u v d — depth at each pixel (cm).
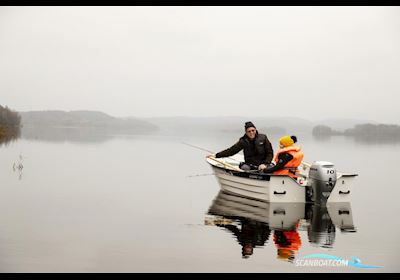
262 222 644
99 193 908
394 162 1845
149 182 1109
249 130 880
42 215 670
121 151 2361
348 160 1952
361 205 797
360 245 525
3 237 536
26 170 1280
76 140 3572
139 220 652
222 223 636
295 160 798
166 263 452
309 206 771
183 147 2911
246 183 869
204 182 1125
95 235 557
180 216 686
